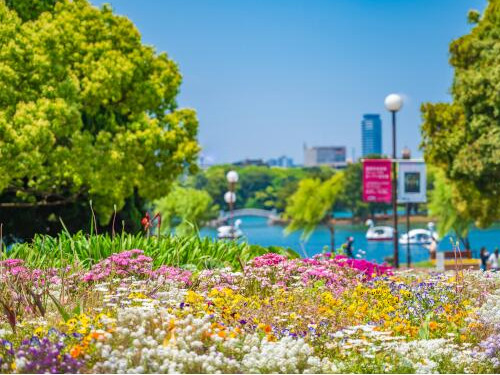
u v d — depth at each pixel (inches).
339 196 5064.0
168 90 1304.1
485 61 1389.0
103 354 262.2
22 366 251.6
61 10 1198.3
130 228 1280.8
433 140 1438.2
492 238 3818.9
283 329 337.1
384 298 434.6
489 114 1353.3
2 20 1081.4
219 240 600.1
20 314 362.0
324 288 464.4
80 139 1091.9
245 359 279.7
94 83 1133.7
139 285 422.9
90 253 509.4
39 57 1069.1
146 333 296.5
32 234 1205.1
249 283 463.2
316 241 4217.5
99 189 1124.5
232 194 1475.1
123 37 1245.7
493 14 1429.6
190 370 263.0
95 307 372.2
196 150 1286.9
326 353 311.7
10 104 1042.7
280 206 6378.0
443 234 2272.4
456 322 376.5
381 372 287.4
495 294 468.4
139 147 1201.4
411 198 1269.7
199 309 357.4
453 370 297.4
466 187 1470.2
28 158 1010.7
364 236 4505.4
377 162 1266.0
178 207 2400.3
